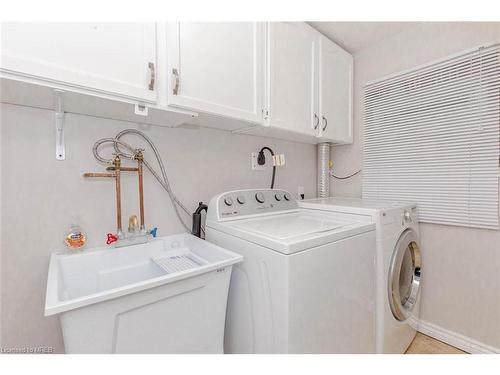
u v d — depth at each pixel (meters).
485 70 1.54
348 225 1.28
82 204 1.19
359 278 1.23
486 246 1.59
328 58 1.92
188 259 1.30
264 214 1.57
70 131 1.15
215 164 1.68
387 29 1.92
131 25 0.97
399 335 1.54
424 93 1.82
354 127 2.30
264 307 1.03
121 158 1.30
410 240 1.62
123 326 0.83
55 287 0.80
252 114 1.38
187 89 1.11
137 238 1.28
